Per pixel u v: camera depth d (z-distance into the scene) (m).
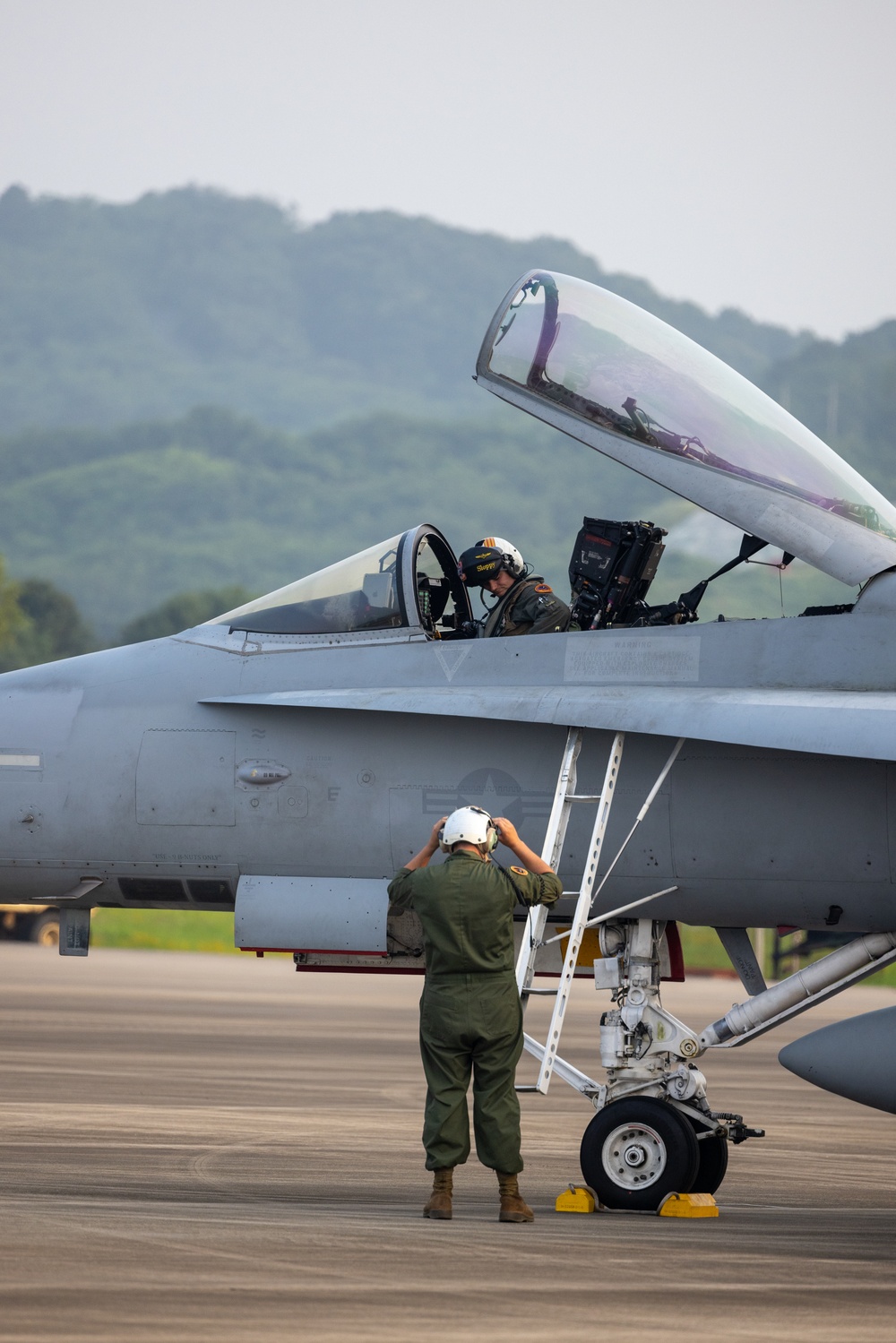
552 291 34.78
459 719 33.12
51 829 34.66
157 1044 72.69
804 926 33.00
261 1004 108.56
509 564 34.66
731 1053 82.88
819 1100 58.62
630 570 34.12
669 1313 20.11
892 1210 32.28
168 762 34.25
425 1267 22.59
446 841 28.06
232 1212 27.72
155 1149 37.69
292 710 33.91
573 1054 74.19
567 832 32.72
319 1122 45.06
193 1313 19.00
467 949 27.27
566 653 32.81
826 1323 19.80
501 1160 27.44
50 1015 88.19
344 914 33.09
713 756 32.25
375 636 34.38
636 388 33.66
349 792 33.38
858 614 31.86
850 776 31.64
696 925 33.69
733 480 32.88
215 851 34.09
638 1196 30.53
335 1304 19.83
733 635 32.16
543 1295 20.94
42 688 35.56
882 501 33.84
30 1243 23.52
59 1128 41.41
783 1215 30.97
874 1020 30.86
